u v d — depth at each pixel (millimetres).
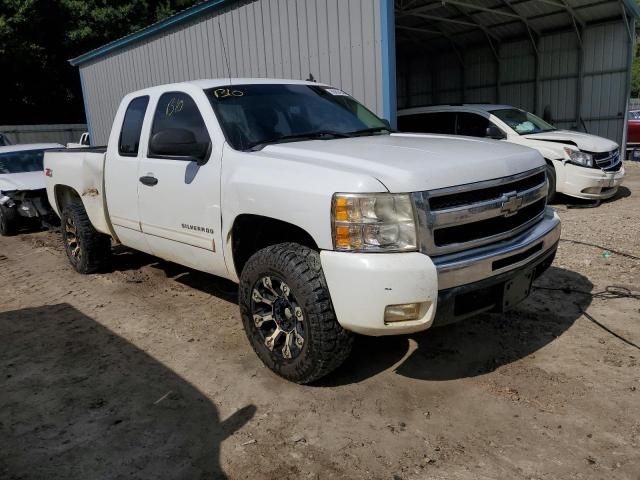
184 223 4383
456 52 17828
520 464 2826
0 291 6168
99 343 4543
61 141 22828
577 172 8852
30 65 24141
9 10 22922
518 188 3607
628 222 7699
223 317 4953
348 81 8742
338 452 2992
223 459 2986
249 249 4125
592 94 15242
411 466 2854
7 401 3691
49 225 9281
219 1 10930
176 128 4285
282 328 3652
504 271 3385
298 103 4660
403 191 3072
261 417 3350
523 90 16641
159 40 13180
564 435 3041
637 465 2779
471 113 10398
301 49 9516
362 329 3164
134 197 4953
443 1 13141
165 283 6027
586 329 4309
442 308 3137
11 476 2914
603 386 3498
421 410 3346
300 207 3326
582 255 6195
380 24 8086
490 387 3557
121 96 15328
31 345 4582
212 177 4027
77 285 6137
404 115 11312
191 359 4156
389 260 3043
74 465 2990
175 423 3340
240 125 4184
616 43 14578
